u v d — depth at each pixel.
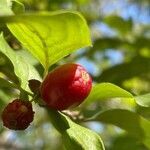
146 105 0.11
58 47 0.10
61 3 0.26
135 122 0.13
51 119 0.11
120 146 0.22
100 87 0.12
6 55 0.12
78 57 0.24
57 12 0.08
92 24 0.28
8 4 0.11
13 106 0.11
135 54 0.25
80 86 0.11
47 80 0.11
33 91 0.11
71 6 0.27
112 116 0.13
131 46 0.25
